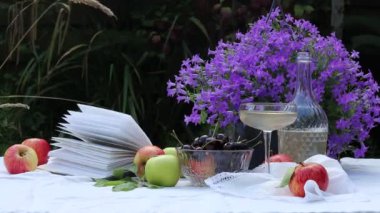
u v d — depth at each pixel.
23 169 2.62
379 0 5.41
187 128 4.88
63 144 2.59
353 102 2.75
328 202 2.25
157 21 5.18
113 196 2.31
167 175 2.45
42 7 5.10
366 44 5.43
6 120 4.79
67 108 5.10
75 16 5.23
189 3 5.17
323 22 5.25
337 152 2.78
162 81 5.14
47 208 2.19
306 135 2.64
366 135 2.78
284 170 2.45
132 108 4.60
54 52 5.04
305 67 2.66
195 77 2.80
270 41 2.72
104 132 2.57
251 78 2.71
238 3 4.89
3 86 5.03
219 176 2.36
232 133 2.71
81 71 5.10
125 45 5.17
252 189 2.33
